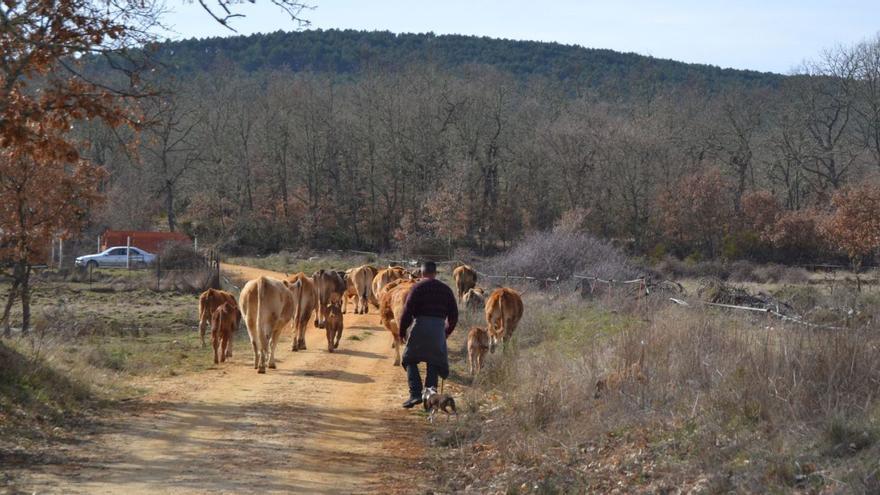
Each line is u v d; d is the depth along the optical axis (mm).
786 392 8523
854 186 46594
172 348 19031
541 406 10414
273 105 75375
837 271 50812
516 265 34250
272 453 9414
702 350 10703
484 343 15516
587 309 22344
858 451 7074
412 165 74000
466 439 10477
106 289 37250
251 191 76375
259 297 15594
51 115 11828
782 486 6715
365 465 9211
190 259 42312
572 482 8070
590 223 66375
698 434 8297
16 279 20234
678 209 62562
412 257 63094
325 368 16266
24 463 8508
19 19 11586
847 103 66938
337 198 76312
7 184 19562
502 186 77250
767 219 59938
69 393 11789
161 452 9312
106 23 11859
